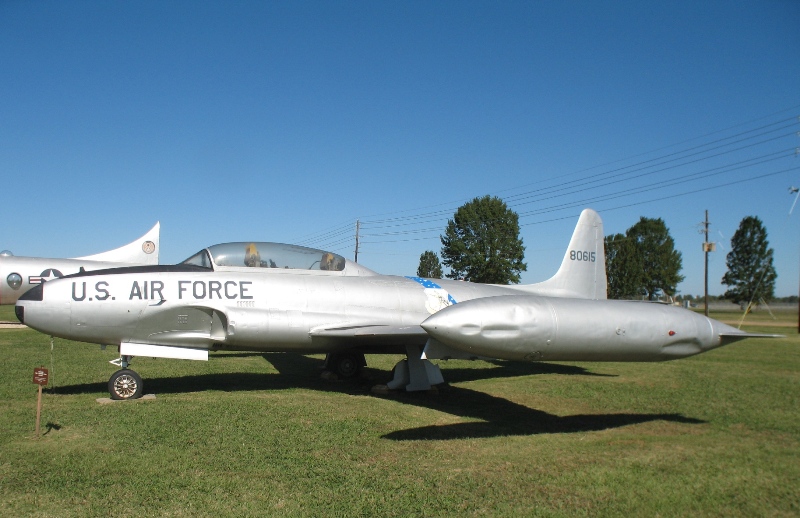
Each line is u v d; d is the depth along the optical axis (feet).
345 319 32.96
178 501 14.55
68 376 34.91
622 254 207.41
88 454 18.44
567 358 20.81
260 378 37.09
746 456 19.65
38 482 15.81
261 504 14.42
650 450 20.34
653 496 15.56
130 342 29.99
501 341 19.60
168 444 19.75
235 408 26.08
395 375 32.73
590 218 48.26
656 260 209.87
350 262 37.32
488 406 28.71
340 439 21.01
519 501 14.98
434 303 36.14
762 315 145.48
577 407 28.55
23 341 56.59
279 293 32.40
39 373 20.58
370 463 18.07
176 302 30.09
